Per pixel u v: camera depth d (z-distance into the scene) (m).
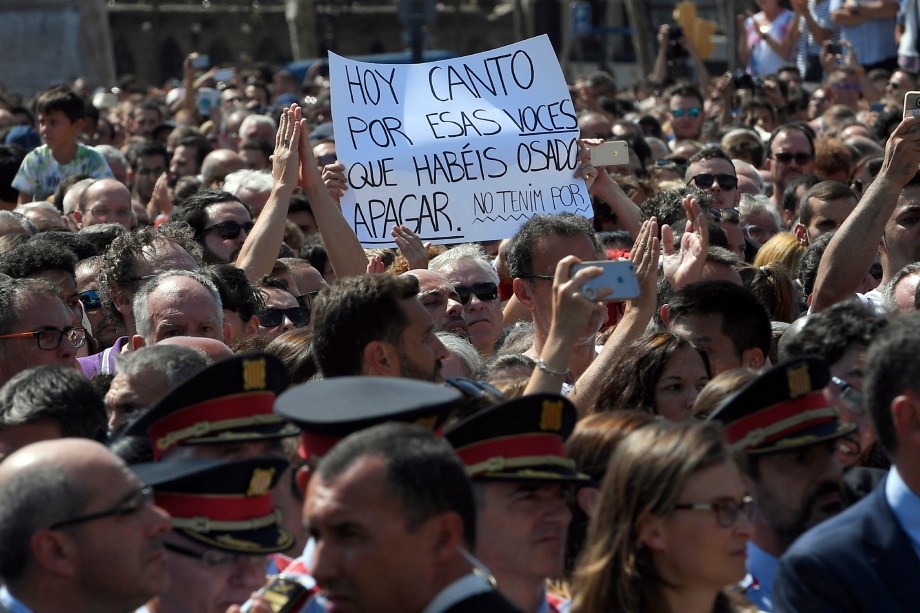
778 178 25.70
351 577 6.30
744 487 8.34
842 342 10.13
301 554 9.68
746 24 46.16
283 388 8.81
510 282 18.20
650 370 11.28
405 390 7.43
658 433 7.96
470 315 15.93
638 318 12.25
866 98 38.31
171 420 8.46
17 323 12.90
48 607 7.16
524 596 8.02
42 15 60.50
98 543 7.14
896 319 8.32
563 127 16.98
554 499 8.14
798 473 8.95
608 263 10.26
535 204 16.94
